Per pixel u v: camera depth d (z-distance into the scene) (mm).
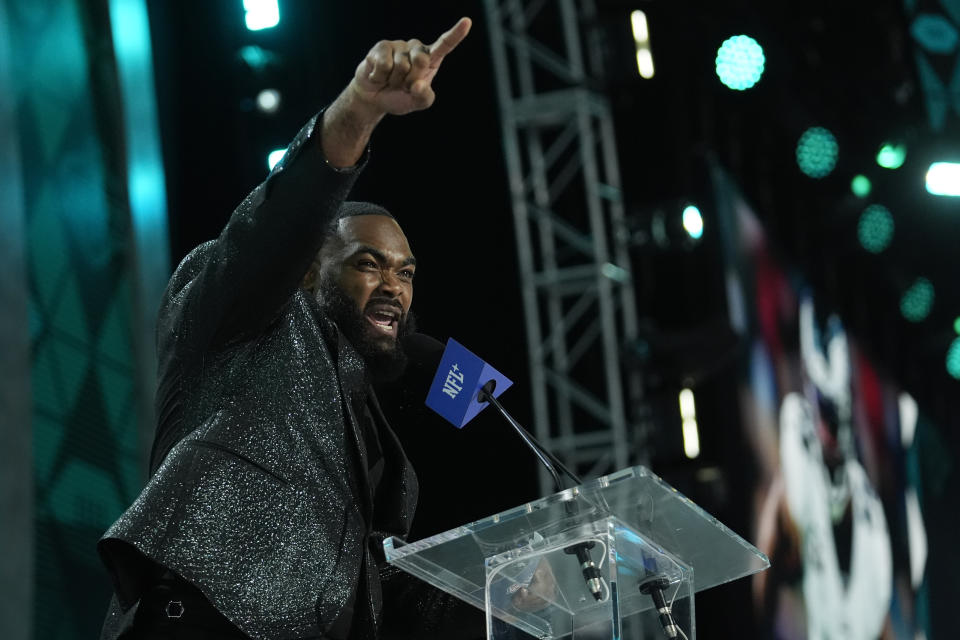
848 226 11203
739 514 8734
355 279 3033
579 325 11039
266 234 2508
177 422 2676
